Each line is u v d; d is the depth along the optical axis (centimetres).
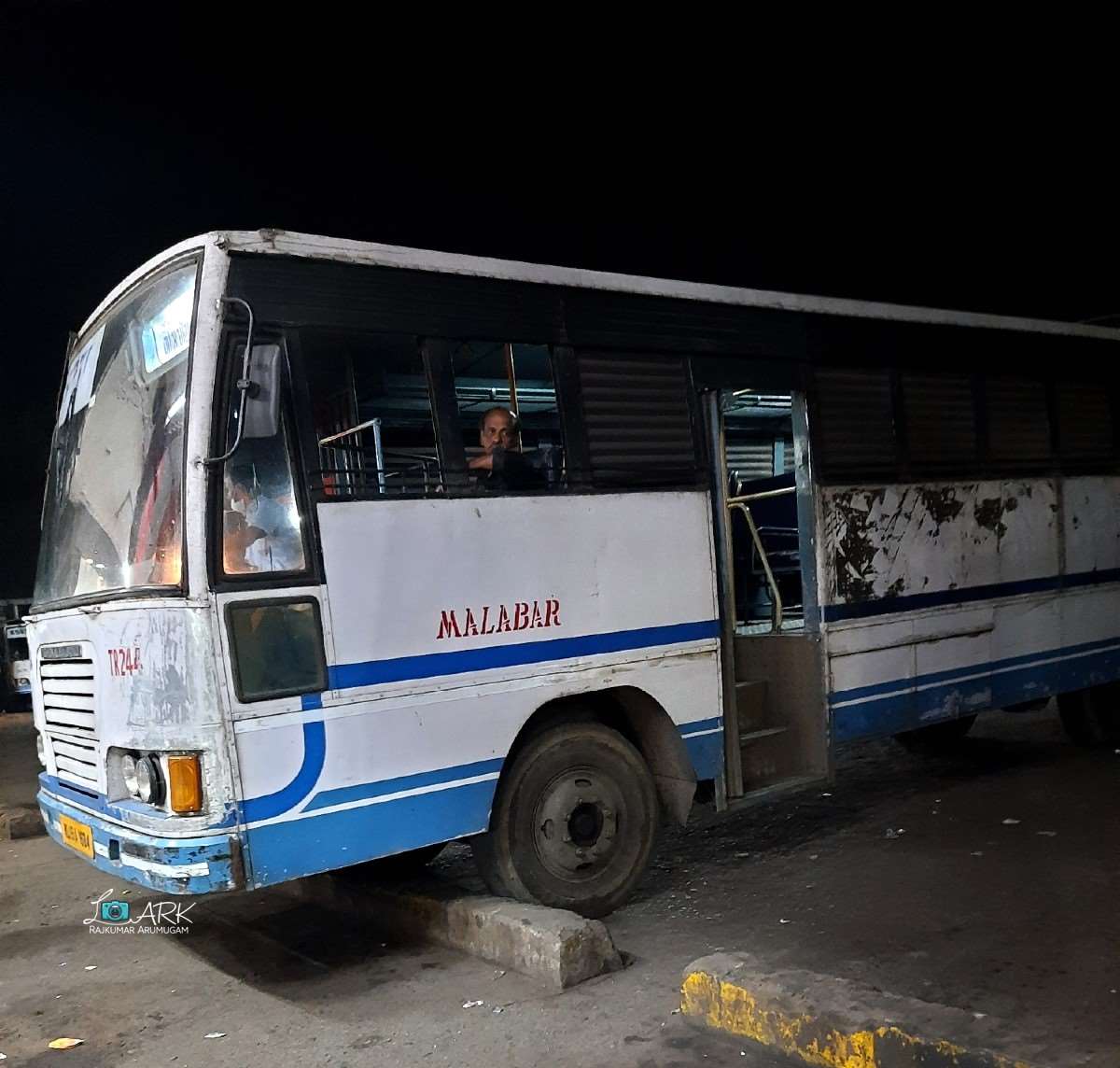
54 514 534
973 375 732
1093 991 391
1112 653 817
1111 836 595
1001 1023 322
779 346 617
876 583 653
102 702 438
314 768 422
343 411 489
